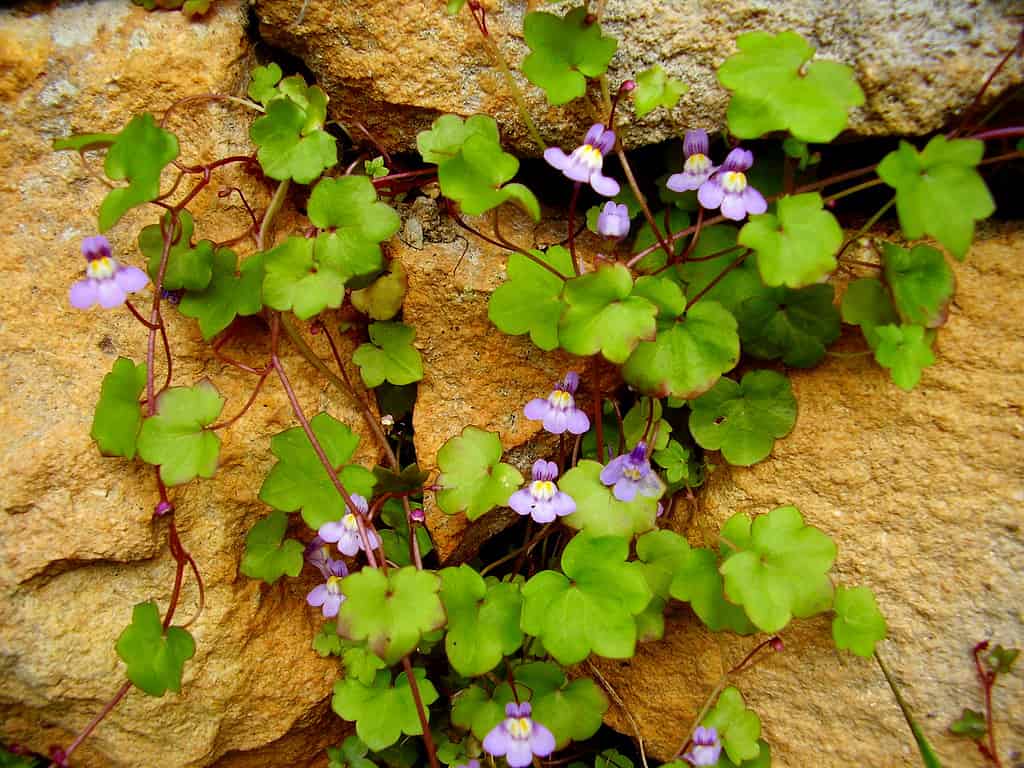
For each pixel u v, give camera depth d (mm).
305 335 137
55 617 123
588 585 118
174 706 129
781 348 128
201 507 129
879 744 126
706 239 133
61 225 128
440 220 142
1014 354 119
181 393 116
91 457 122
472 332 141
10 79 126
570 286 115
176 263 124
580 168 120
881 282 122
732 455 132
